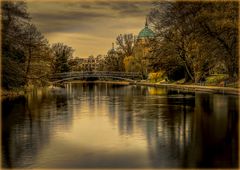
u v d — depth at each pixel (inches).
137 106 1991.9
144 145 1011.9
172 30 3577.8
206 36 2854.3
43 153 957.2
